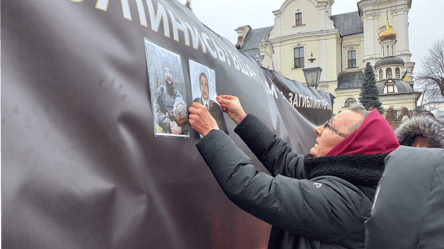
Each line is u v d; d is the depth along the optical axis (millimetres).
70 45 733
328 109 3637
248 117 1497
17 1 647
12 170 594
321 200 915
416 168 671
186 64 1203
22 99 631
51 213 643
